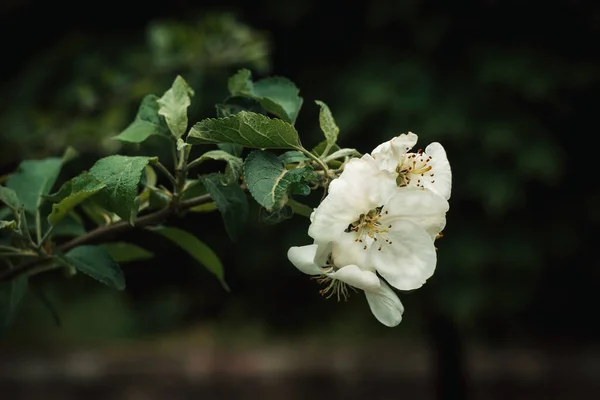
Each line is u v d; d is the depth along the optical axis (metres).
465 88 0.96
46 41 1.16
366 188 0.41
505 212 1.00
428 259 0.41
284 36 1.05
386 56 0.99
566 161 1.03
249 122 0.41
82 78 1.05
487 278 1.00
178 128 0.44
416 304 1.07
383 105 0.95
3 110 1.09
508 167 0.95
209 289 1.19
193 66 0.95
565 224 1.02
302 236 1.00
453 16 0.97
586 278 1.14
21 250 0.47
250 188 0.41
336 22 1.03
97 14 1.10
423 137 0.95
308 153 0.42
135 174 0.42
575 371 1.20
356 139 0.98
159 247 1.09
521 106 0.97
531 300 1.11
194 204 0.45
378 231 0.41
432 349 1.12
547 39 0.97
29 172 0.51
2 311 0.52
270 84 0.47
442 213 0.41
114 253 0.53
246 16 1.06
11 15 1.13
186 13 1.09
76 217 0.52
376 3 0.97
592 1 0.95
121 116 0.98
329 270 0.41
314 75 1.02
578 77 0.95
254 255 1.03
